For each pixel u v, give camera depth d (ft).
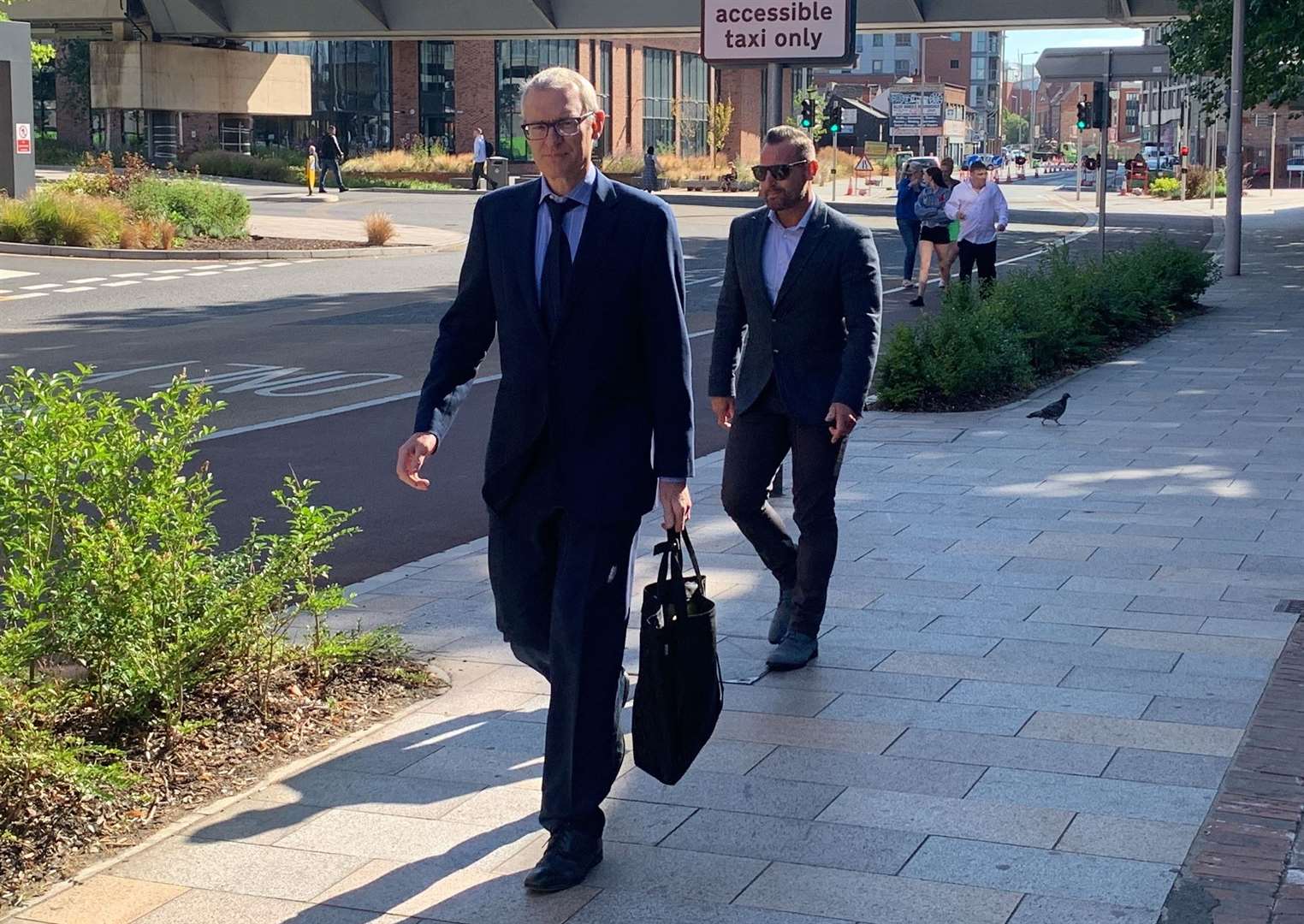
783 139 18.70
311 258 91.35
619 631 13.65
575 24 164.66
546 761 13.70
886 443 35.53
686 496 13.88
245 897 13.29
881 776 15.74
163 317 64.13
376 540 27.45
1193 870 13.42
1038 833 14.25
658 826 14.62
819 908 12.90
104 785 14.75
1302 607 21.62
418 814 14.99
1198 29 94.02
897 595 22.50
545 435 13.65
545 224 13.76
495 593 14.33
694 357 53.42
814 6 28.66
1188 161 266.77
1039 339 46.52
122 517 18.04
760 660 19.62
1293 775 15.55
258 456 35.29
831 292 18.84
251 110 193.67
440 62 220.02
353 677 18.65
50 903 13.20
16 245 89.45
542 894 13.26
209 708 17.12
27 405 18.43
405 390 45.44
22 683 15.98
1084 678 18.72
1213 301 70.59
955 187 61.93
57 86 220.23
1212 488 29.94
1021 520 27.30
